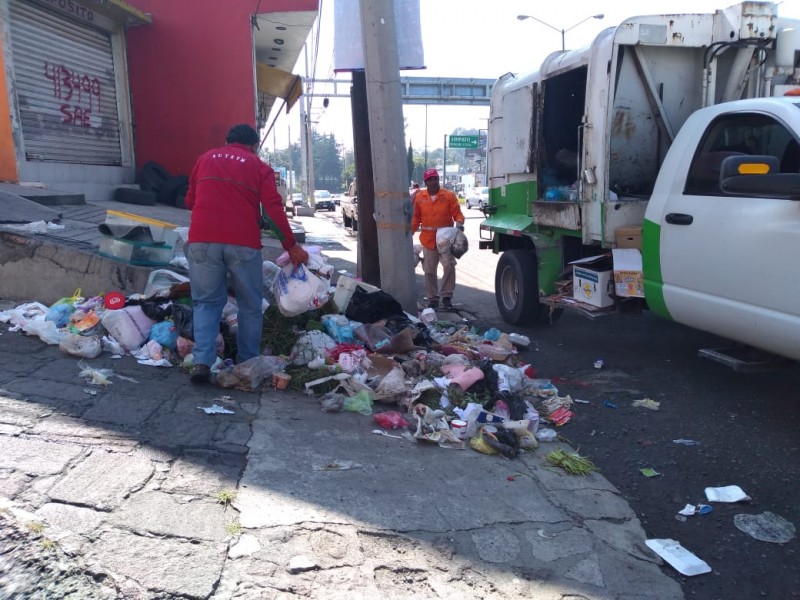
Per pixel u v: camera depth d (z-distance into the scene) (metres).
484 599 2.80
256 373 4.79
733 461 4.34
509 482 3.89
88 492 3.03
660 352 6.91
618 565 3.17
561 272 7.11
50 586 2.44
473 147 54.06
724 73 6.09
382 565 2.91
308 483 3.49
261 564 2.76
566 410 5.09
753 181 4.30
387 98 6.70
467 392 5.06
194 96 14.29
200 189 4.66
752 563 3.27
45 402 3.94
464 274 12.55
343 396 4.70
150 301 5.44
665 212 5.33
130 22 13.21
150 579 2.55
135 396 4.27
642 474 4.18
